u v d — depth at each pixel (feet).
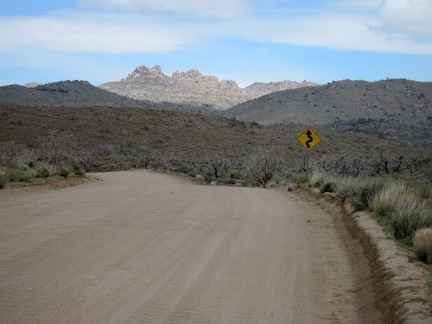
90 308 23.98
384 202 46.62
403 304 22.41
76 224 43.83
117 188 78.48
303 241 41.06
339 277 31.04
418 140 489.26
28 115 294.46
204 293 26.73
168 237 39.99
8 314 22.88
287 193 84.17
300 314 24.27
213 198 67.51
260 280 29.50
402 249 32.60
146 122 325.21
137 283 28.07
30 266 30.60
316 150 301.22
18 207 52.60
